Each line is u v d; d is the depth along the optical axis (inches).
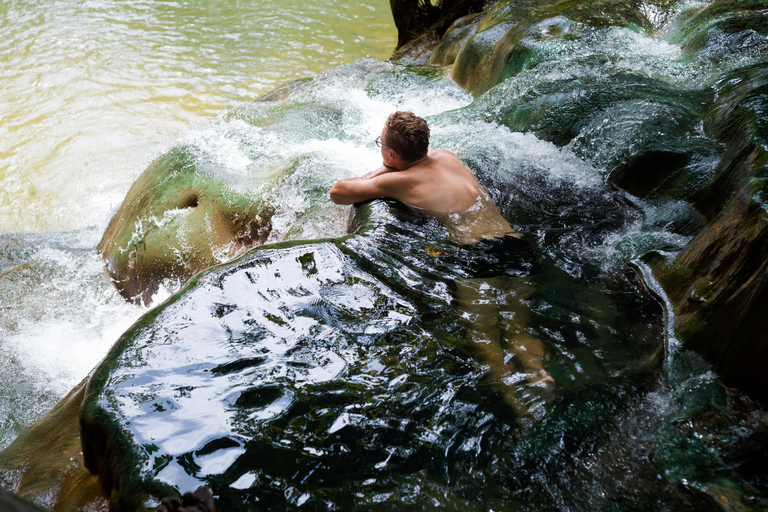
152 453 86.1
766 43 221.0
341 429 92.8
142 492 81.1
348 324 114.4
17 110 362.9
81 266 226.5
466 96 298.4
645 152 172.9
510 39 279.6
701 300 112.3
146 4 533.0
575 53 253.6
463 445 92.0
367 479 86.0
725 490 84.7
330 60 432.8
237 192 201.0
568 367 107.7
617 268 139.2
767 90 173.3
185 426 90.8
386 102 293.4
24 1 532.4
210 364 102.6
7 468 105.3
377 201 159.8
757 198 112.9
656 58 234.7
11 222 272.5
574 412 98.0
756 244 106.3
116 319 205.6
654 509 83.0
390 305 120.7
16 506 40.4
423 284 128.9
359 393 99.5
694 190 157.6
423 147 162.1
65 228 270.8
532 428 95.1
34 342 189.9
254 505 81.4
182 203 210.5
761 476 87.0
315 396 98.0
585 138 193.2
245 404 95.5
